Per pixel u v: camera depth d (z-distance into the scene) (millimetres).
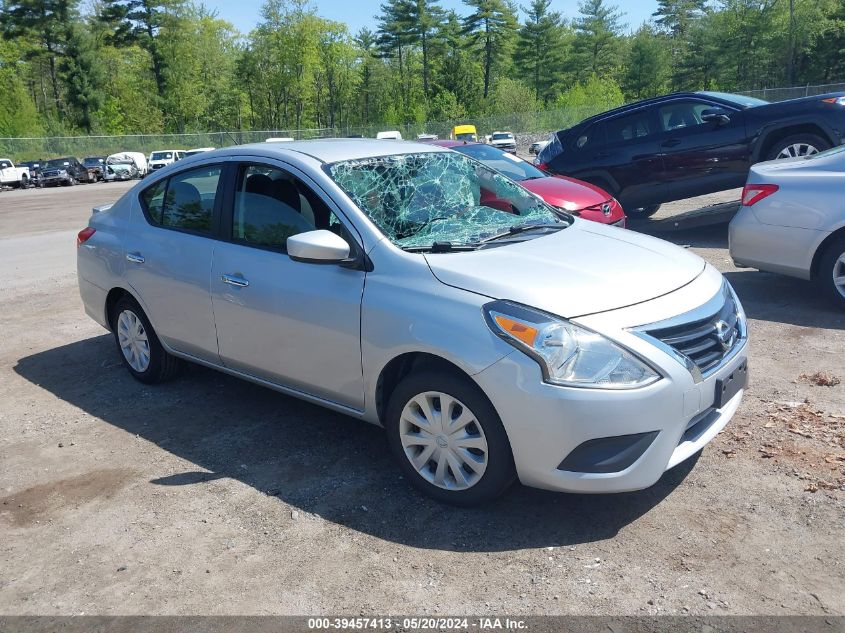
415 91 91812
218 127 90938
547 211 4422
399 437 3529
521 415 3039
